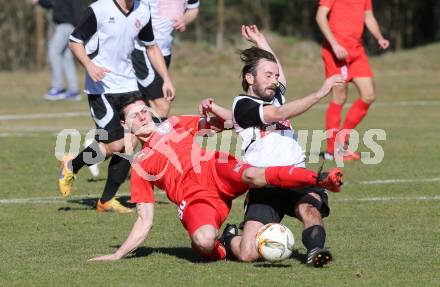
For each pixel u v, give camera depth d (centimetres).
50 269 1445
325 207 1497
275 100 1544
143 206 1523
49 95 4744
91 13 2008
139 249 1617
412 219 1886
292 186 1391
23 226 1838
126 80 2050
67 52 4697
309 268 1437
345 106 4412
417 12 8294
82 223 1870
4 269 1446
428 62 6544
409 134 3378
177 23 2495
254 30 1680
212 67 6191
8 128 3625
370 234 1731
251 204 1502
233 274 1398
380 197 2148
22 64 6444
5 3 6394
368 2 2872
